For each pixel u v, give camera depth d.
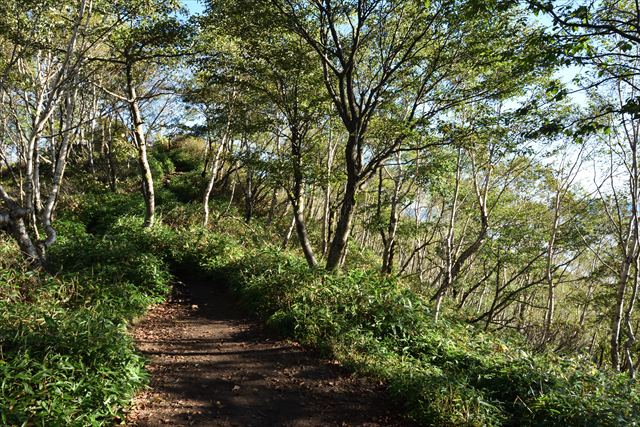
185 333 7.93
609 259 17.38
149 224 14.65
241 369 6.65
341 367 6.93
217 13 10.98
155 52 12.68
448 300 17.61
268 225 22.25
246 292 9.64
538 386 6.27
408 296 9.16
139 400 5.35
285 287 9.08
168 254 12.50
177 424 4.98
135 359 5.46
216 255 12.53
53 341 5.07
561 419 5.46
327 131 15.27
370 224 16.61
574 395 5.85
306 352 7.36
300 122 13.75
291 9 10.61
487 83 10.40
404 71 11.09
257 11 10.12
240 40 11.79
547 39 5.74
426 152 12.62
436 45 11.09
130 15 10.95
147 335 7.61
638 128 11.95
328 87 10.79
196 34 11.72
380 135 11.12
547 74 9.23
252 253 12.13
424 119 10.44
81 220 19.62
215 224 19.33
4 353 4.77
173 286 10.81
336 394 6.15
